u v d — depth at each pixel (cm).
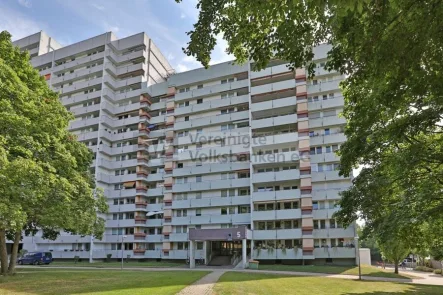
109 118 6341
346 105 1792
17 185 1673
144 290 1588
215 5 973
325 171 4575
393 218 1645
